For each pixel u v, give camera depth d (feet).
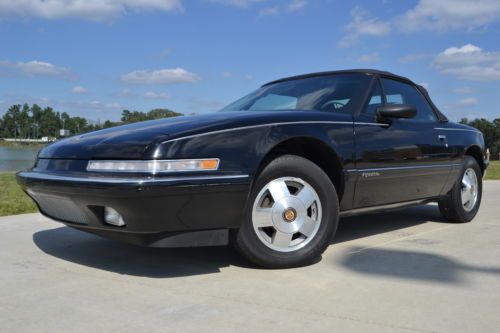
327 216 10.07
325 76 13.02
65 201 9.12
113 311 7.39
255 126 9.19
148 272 9.48
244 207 8.91
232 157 8.73
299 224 9.75
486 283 8.75
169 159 8.18
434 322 6.90
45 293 8.27
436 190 14.02
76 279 9.06
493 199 22.43
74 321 7.02
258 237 9.37
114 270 9.64
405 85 13.94
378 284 8.67
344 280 8.91
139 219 8.18
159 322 6.95
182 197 8.21
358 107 11.55
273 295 8.08
